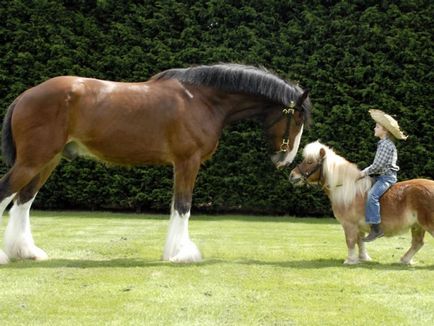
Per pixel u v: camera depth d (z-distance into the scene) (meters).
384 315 5.09
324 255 8.36
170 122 7.29
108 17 14.09
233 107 7.67
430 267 7.30
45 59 13.96
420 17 13.47
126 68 13.84
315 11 13.76
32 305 5.25
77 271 6.70
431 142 13.42
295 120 7.74
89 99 7.11
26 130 6.95
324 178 7.58
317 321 4.90
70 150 7.39
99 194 14.02
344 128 13.52
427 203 7.06
